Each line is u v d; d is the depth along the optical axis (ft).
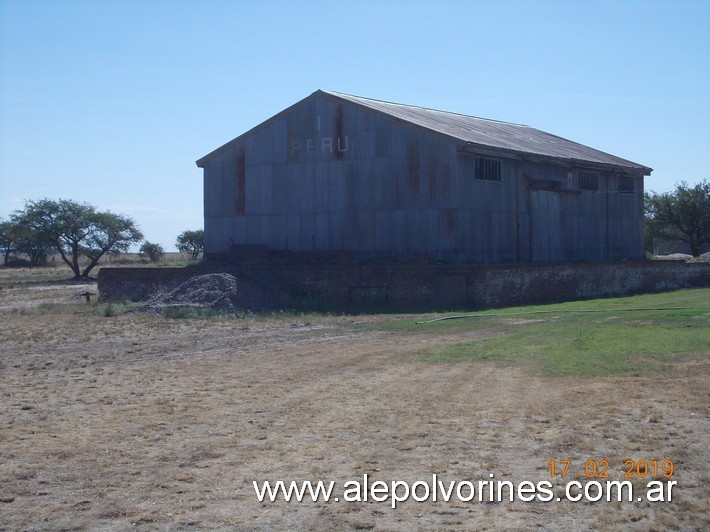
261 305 123.65
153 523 30.40
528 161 148.15
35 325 108.68
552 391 51.75
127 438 42.75
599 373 57.52
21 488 34.68
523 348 71.87
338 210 146.61
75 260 274.77
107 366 70.08
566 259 159.22
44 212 269.85
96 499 33.17
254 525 30.01
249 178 156.66
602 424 42.55
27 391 57.93
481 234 138.72
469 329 90.99
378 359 69.36
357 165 144.46
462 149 133.39
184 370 66.08
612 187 175.22
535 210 150.71
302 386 56.65
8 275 294.87
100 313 123.44
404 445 39.73
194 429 44.37
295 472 36.04
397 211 140.15
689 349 65.92
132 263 357.41
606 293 147.13
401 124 139.54
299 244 150.71
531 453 38.01
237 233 157.99
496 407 47.39
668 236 276.62
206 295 122.31
